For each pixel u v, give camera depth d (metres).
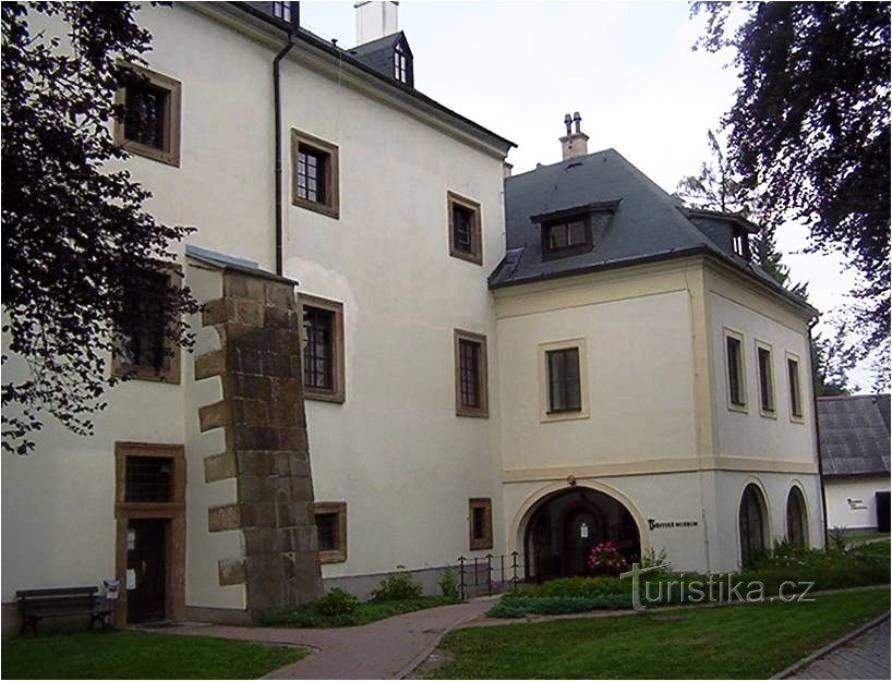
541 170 29.61
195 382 17.17
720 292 23.92
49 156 11.25
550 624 15.37
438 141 24.36
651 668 11.30
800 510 28.47
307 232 20.17
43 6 11.62
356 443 20.62
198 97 18.33
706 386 22.58
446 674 11.60
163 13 17.84
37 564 14.79
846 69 14.79
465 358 24.53
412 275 22.89
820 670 11.19
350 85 21.77
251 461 16.58
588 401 24.00
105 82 12.02
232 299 17.02
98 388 12.51
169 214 17.45
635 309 23.66
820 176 15.76
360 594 20.09
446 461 23.12
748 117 15.64
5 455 14.54
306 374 19.89
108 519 15.84
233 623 16.05
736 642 12.73
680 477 22.61
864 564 22.11
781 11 14.69
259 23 19.50
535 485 24.45
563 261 25.03
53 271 11.15
